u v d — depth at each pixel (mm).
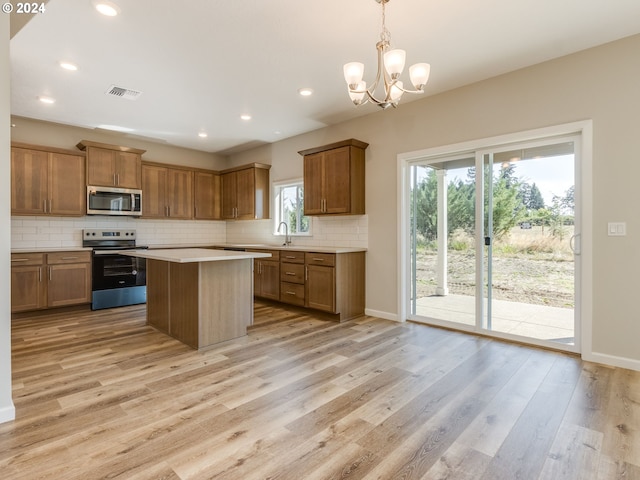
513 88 3250
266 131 5152
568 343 3082
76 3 2246
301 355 3012
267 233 5953
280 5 2293
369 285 4418
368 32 2615
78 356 2963
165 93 3740
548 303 3197
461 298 3773
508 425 1938
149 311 3916
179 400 2213
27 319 4148
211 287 3189
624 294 2729
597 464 1619
